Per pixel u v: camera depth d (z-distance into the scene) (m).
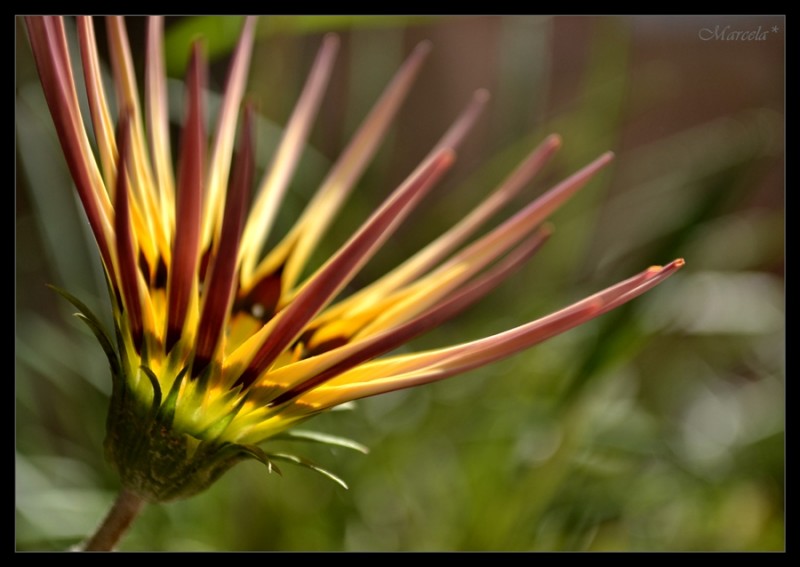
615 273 0.50
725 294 0.55
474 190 0.49
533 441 0.42
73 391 0.44
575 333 0.47
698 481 0.50
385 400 0.48
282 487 0.41
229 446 0.26
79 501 0.41
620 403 0.50
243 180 0.25
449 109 0.65
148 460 0.26
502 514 0.40
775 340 0.60
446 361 0.26
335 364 0.26
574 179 0.27
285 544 0.41
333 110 0.53
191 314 0.26
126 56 0.27
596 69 0.51
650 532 0.47
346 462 0.43
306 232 0.29
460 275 0.28
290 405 0.26
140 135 0.27
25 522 0.39
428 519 0.45
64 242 0.41
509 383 0.46
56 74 0.25
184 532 0.41
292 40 0.46
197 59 0.25
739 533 0.48
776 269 0.66
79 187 0.26
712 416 0.57
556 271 0.50
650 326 0.42
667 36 0.63
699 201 0.42
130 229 0.25
